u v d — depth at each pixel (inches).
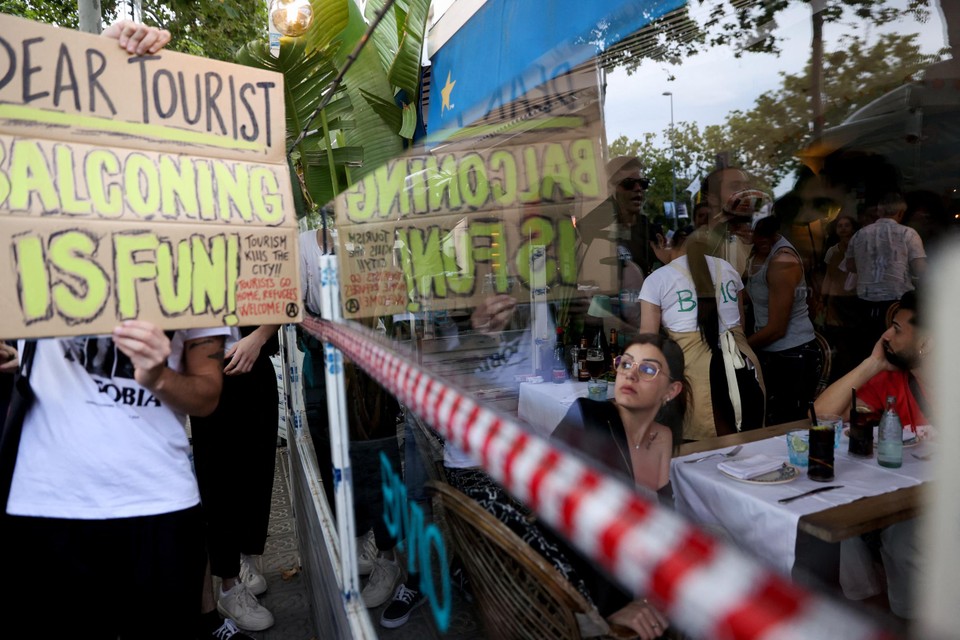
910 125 117.3
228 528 109.2
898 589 51.2
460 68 136.1
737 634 13.4
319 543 81.8
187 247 58.4
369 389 67.1
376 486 69.5
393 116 147.9
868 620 13.7
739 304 107.0
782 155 139.3
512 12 111.0
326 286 60.4
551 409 62.7
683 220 143.8
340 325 57.9
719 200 130.0
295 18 129.9
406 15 148.9
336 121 155.9
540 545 42.6
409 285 68.7
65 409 62.4
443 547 51.6
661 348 64.2
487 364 67.1
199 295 59.0
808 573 57.0
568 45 96.2
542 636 42.1
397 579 65.0
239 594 111.3
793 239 139.1
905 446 76.0
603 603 42.1
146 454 63.9
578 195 89.4
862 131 124.4
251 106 61.4
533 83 103.3
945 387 16.1
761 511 62.6
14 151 52.4
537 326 81.7
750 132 139.9
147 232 56.7
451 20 141.6
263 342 101.1
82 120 54.9
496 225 75.3
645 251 121.0
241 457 109.0
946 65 115.6
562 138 89.0
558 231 86.6
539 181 82.7
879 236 108.6
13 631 63.4
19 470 63.4
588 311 105.6
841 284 118.0
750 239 130.1
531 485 21.5
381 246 67.7
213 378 67.3
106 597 64.6
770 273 120.3
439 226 70.7
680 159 145.1
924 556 16.7
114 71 56.1
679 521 16.4
